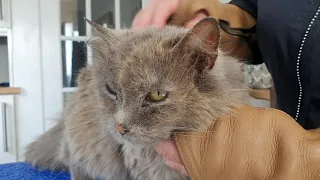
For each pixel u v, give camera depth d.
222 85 0.18
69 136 0.22
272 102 0.41
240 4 0.25
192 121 0.17
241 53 0.25
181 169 0.17
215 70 0.18
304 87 0.22
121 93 0.17
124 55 0.17
